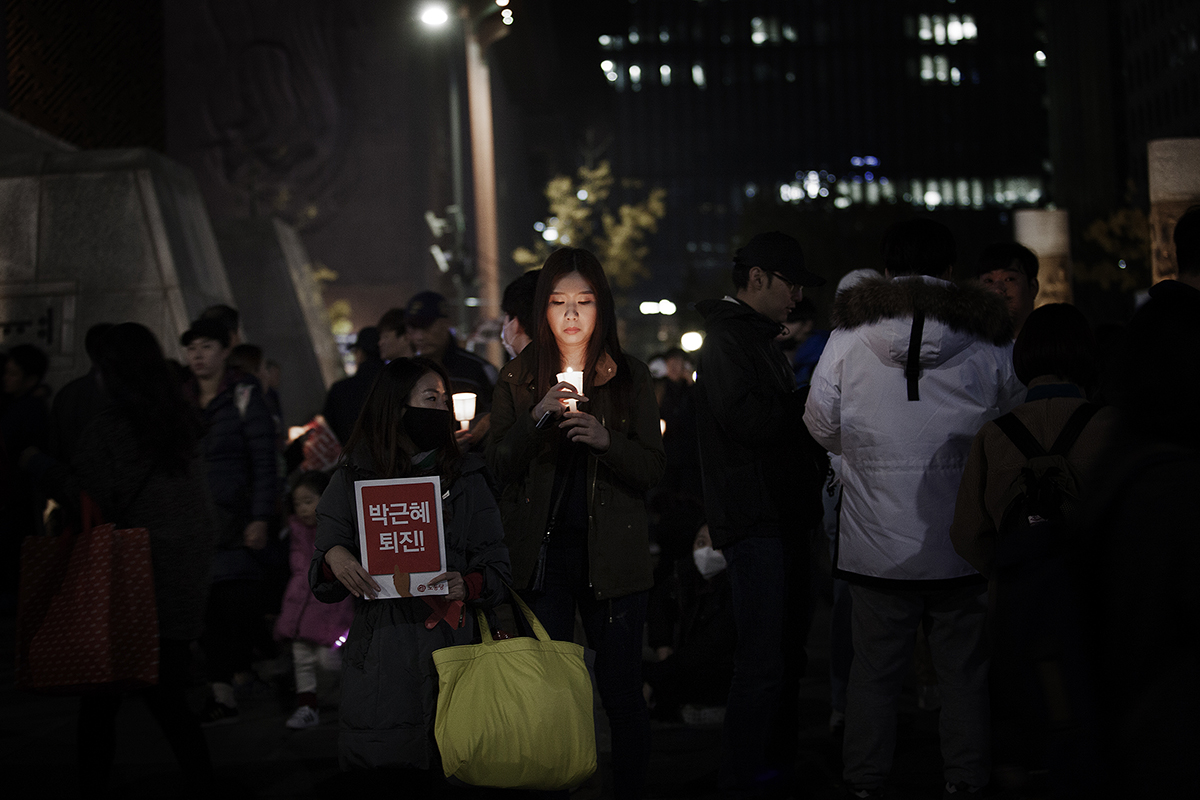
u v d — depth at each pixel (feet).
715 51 417.28
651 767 17.30
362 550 12.13
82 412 23.67
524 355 14.24
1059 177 351.25
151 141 72.28
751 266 14.96
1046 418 12.56
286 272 58.23
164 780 17.03
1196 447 7.11
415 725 12.05
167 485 14.75
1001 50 416.67
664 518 21.06
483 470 13.04
